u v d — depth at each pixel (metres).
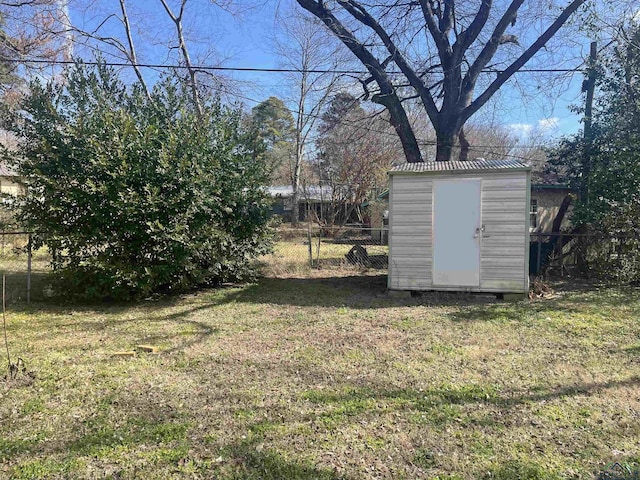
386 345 4.77
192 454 2.61
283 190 33.94
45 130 6.61
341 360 4.27
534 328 5.45
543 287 7.76
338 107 16.84
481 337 5.07
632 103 9.20
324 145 28.31
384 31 12.75
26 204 6.57
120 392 3.50
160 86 7.76
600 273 9.20
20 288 8.05
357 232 23.91
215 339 5.02
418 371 3.96
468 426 2.95
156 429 2.89
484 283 7.25
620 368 4.04
